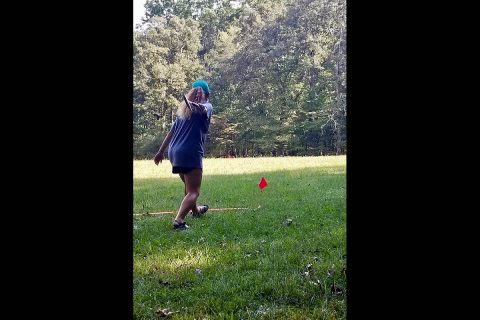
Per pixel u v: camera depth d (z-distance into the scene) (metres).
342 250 3.90
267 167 14.88
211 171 13.78
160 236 4.74
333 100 27.69
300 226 4.98
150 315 2.79
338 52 28.23
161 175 13.23
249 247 4.16
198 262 3.77
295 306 2.85
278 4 29.91
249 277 3.33
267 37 29.50
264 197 7.31
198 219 5.57
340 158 20.03
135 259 3.91
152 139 27.08
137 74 27.48
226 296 3.05
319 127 27.41
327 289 3.02
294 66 28.62
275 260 3.70
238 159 21.31
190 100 5.32
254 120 27.80
